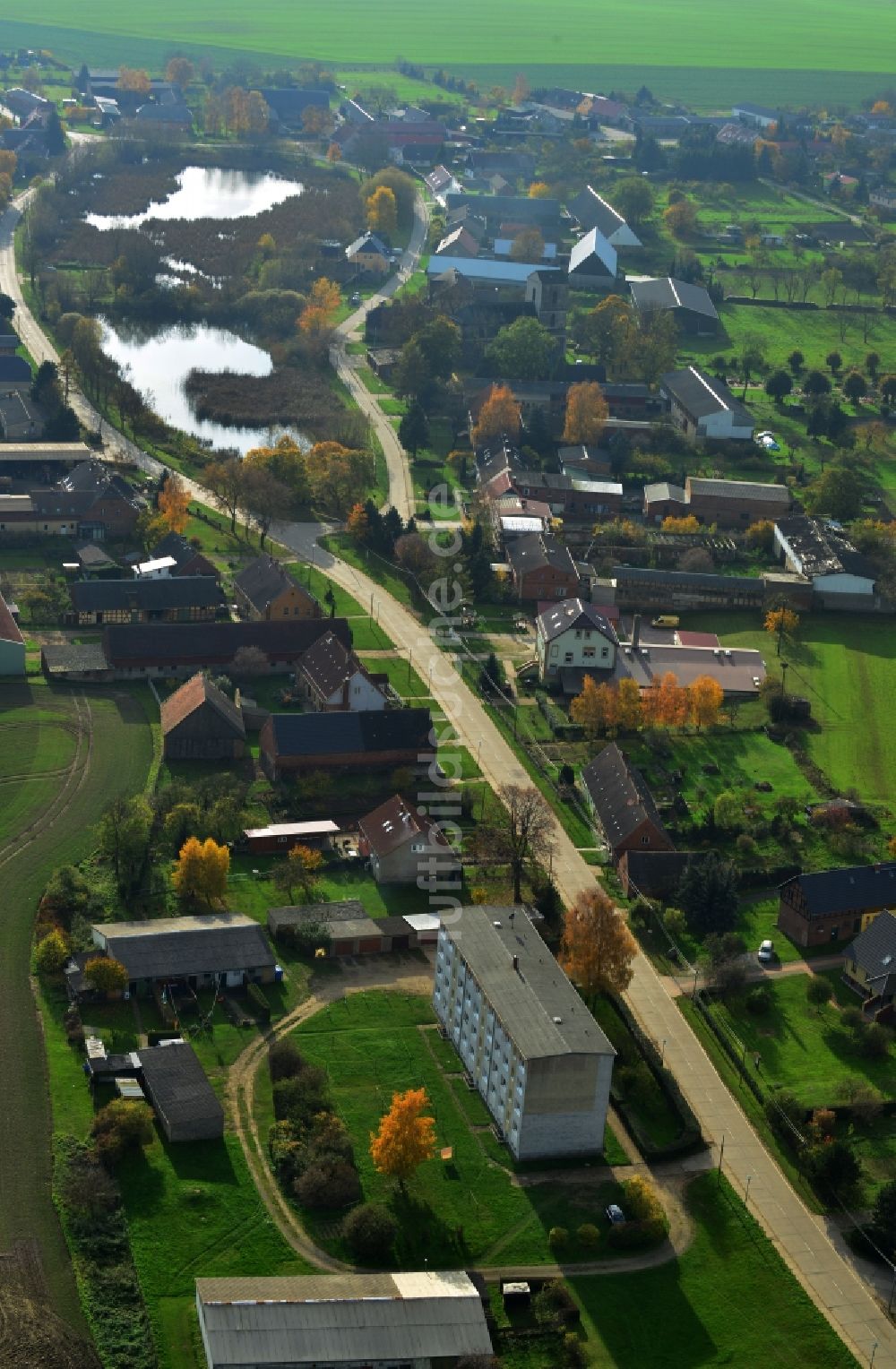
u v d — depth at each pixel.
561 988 189.25
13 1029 192.38
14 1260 157.88
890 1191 173.12
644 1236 169.62
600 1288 163.88
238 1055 192.25
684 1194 177.88
